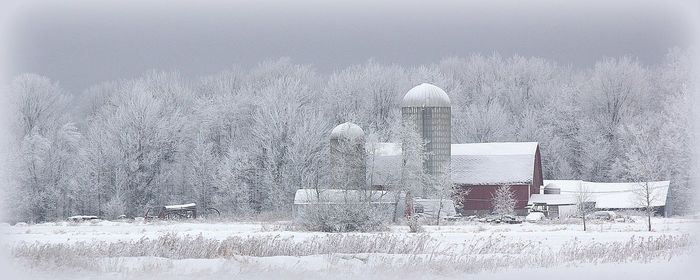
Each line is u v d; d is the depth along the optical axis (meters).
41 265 64.44
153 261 67.38
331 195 132.25
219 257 72.69
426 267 64.62
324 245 81.56
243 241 81.38
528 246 88.62
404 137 191.75
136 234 117.00
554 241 98.62
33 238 104.38
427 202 189.88
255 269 62.72
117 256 71.75
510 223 172.25
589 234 114.31
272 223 160.38
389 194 166.88
